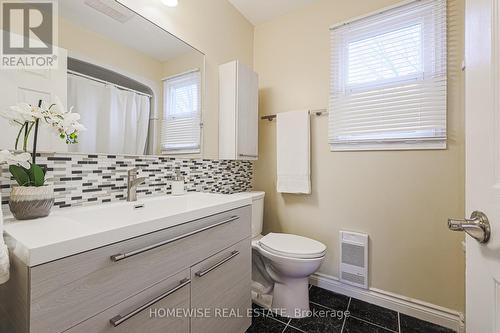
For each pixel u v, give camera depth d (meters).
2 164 0.79
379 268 1.61
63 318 0.56
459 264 1.37
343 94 1.74
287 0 1.87
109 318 0.65
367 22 1.64
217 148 1.79
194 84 1.58
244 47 2.08
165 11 1.39
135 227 0.72
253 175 2.21
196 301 0.95
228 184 1.92
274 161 2.09
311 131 1.89
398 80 1.54
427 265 1.47
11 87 0.83
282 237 1.68
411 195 1.52
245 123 1.80
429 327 1.38
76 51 1.01
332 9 1.80
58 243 0.55
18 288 0.56
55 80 0.94
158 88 1.36
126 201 1.17
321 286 1.82
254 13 2.03
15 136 0.84
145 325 0.75
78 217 0.90
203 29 1.65
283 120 1.94
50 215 0.84
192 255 0.93
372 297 1.61
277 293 1.54
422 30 1.47
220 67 1.79
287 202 2.01
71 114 0.86
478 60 0.53
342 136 1.74
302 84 1.94
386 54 1.58
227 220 1.12
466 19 0.58
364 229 1.67
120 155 1.18
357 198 1.70
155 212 1.21
